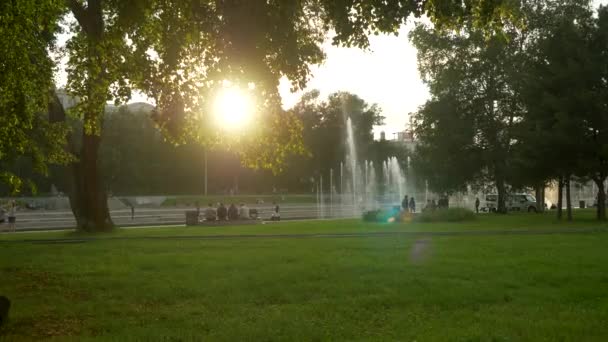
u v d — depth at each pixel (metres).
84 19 21.69
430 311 10.23
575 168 38.78
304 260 16.31
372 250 18.80
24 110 15.83
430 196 75.62
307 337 8.55
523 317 9.64
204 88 14.92
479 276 13.41
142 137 86.94
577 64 38.66
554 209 65.25
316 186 96.50
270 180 99.19
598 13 40.06
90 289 12.70
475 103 51.31
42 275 14.62
